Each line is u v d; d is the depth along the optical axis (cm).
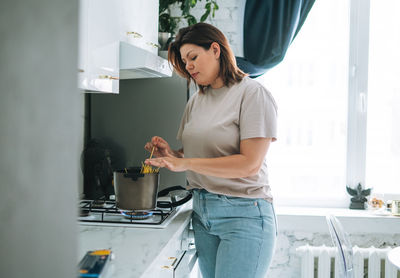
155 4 195
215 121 149
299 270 266
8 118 41
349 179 276
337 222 182
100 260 90
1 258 40
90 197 183
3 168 40
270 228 150
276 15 251
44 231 44
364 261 267
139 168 160
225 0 265
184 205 188
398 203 257
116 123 216
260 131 139
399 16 273
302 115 279
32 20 42
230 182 148
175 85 210
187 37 147
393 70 275
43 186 44
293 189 282
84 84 122
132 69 163
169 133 212
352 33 272
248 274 146
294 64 277
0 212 40
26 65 42
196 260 181
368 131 279
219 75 152
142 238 127
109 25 141
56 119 45
